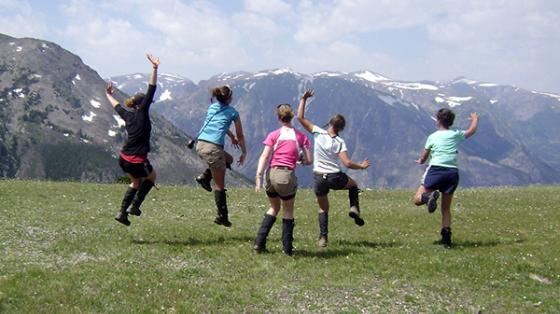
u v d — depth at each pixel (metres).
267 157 13.12
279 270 12.15
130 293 9.98
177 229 16.52
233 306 9.80
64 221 17.16
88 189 27.69
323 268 12.44
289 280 11.47
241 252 13.59
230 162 14.49
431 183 14.62
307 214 21.17
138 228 16.55
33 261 11.95
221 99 14.23
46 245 13.58
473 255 14.02
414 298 10.58
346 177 14.39
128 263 12.08
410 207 24.59
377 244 15.37
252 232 16.64
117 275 11.04
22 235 14.57
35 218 17.47
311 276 11.82
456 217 20.97
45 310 8.88
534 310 10.27
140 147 13.69
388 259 13.38
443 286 11.37
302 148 13.39
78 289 10.01
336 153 14.23
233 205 23.55
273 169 13.13
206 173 14.70
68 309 9.02
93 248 13.37
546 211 22.84
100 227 16.45
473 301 10.66
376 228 18.17
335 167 14.27
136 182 14.20
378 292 10.87
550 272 12.66
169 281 10.88
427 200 14.15
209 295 10.23
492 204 25.73
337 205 24.67
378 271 12.33
